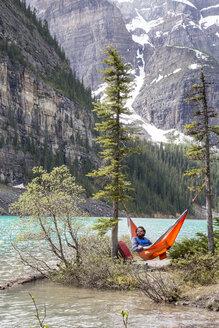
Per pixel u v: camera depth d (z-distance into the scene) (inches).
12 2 7357.3
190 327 284.2
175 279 437.4
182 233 1705.2
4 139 4564.5
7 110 4773.6
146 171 6565.0
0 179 4264.3
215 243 620.7
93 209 4160.9
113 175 644.1
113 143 651.5
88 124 6323.8
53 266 616.4
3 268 608.1
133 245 501.4
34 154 4886.8
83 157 5748.0
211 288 395.2
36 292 441.4
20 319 309.3
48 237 556.1
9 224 1950.1
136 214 5433.1
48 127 5374.0
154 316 322.3
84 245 574.9
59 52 7632.9
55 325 291.0
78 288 475.2
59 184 565.3
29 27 7190.0
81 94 6840.6
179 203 6456.7
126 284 472.7
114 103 656.4
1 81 4741.6
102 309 350.3
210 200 617.3
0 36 5526.6
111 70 662.5
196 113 646.5
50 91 5595.5
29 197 540.7
